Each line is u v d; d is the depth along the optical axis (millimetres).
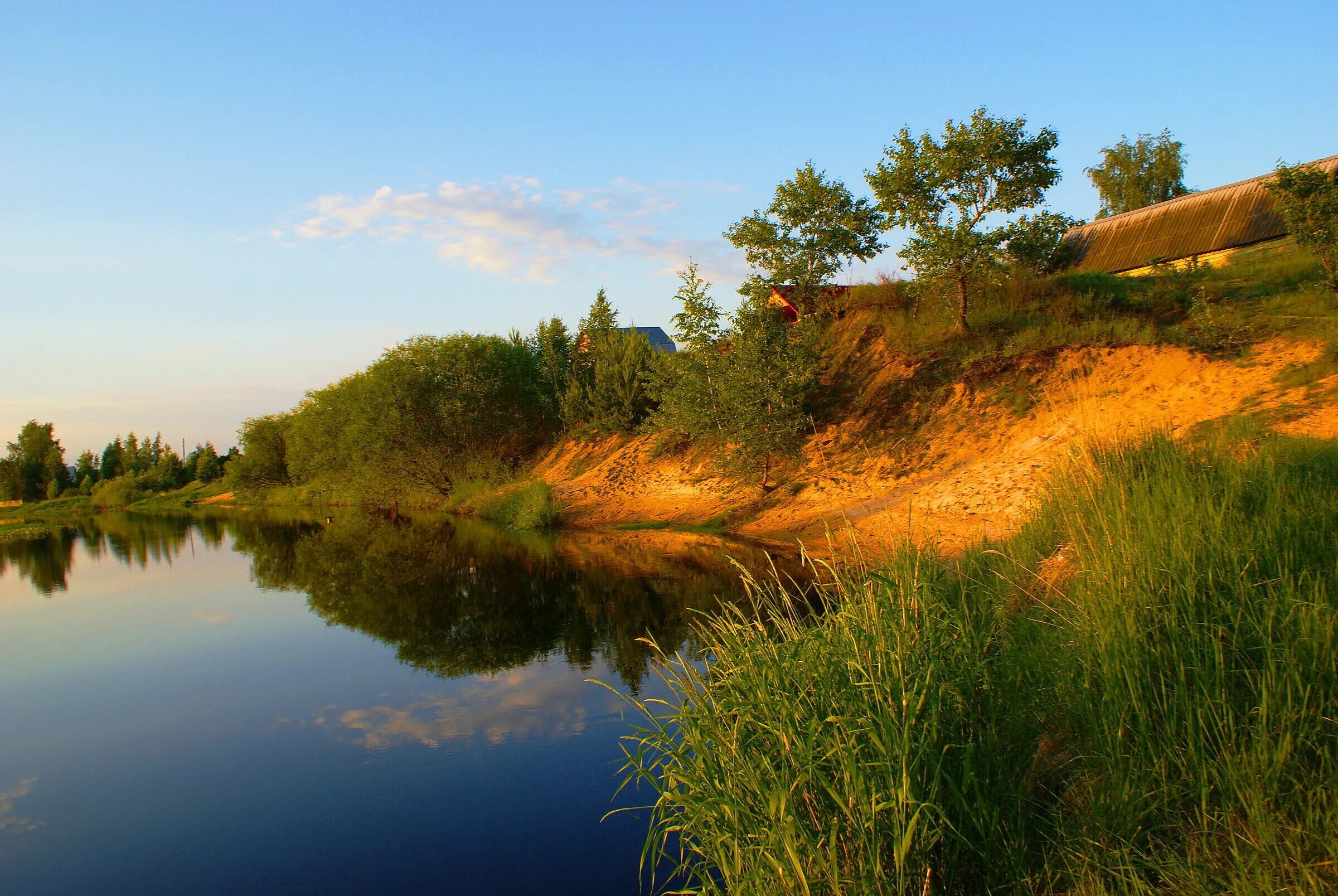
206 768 7699
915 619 4109
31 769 7789
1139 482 5699
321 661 11547
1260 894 2713
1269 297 15891
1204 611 3893
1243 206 22938
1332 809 2809
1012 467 13898
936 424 17609
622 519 23156
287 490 54094
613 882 5051
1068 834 3398
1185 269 19453
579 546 19938
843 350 22422
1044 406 15680
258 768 7629
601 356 33812
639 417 30547
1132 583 4195
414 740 7902
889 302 23094
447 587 16375
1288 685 3199
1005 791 3564
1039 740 3938
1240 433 8148
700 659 8953
